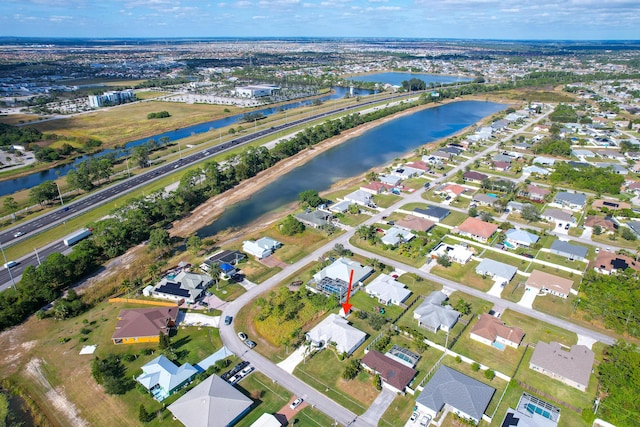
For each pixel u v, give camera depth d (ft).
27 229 499.51
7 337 325.01
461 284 386.93
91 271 417.49
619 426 242.17
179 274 391.24
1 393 270.67
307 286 380.78
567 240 464.24
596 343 312.29
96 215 534.78
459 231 476.95
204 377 277.64
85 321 341.41
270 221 525.75
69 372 288.51
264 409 256.32
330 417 250.98
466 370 286.46
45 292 361.92
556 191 600.80
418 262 421.18
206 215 549.95
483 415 249.55
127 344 315.17
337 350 302.45
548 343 311.68
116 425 246.88
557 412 251.80
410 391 268.21
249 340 314.55
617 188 587.27
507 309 351.67
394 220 512.22
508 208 544.62
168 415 251.80
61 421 251.60
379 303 360.48
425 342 312.29
